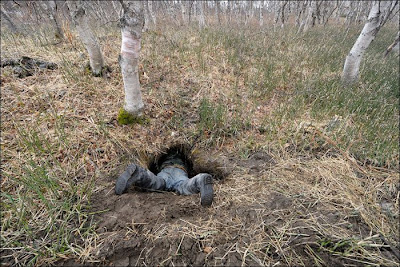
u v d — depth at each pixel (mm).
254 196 2115
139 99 2924
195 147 3010
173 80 4082
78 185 2143
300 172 2418
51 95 3100
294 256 1597
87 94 3268
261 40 6789
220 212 1953
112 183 2242
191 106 3557
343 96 3766
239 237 1721
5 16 5641
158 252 1612
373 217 1901
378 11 3633
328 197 2064
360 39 3992
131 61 2537
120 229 1754
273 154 2732
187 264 1553
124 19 2289
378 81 4422
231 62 4941
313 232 1729
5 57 3725
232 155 2816
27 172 2074
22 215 1739
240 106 3637
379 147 2678
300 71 4918
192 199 2104
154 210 1922
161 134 3096
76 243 1653
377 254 1619
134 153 2732
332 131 2982
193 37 6535
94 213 1866
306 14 11258
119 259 1577
